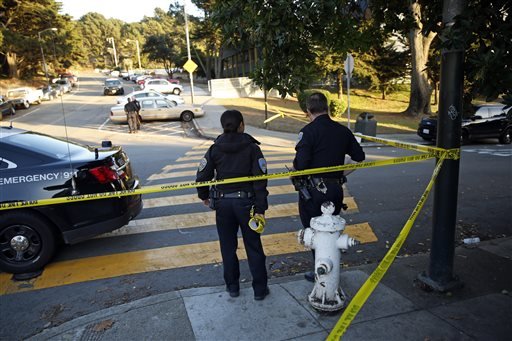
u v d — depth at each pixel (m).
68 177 4.61
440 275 3.79
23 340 3.37
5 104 26.97
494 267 4.29
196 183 3.58
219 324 3.28
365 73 27.78
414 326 3.21
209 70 55.88
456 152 3.56
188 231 5.85
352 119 23.34
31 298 4.07
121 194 3.77
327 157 3.59
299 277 4.11
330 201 3.52
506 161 11.83
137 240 5.54
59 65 60.59
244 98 33.16
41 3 48.41
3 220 4.44
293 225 6.05
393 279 4.03
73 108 30.16
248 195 3.52
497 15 3.38
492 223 6.11
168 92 37.59
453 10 3.44
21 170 4.54
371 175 9.50
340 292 3.45
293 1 3.82
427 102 25.48
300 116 23.84
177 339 3.11
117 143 15.55
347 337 3.07
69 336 3.20
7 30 43.84
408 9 5.12
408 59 27.88
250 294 3.74
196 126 19.75
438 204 3.72
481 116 16.19
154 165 10.73
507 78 3.20
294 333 3.13
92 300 4.01
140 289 4.21
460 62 3.42
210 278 4.44
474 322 3.27
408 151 13.70
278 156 11.98
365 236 5.65
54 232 4.66
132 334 3.19
